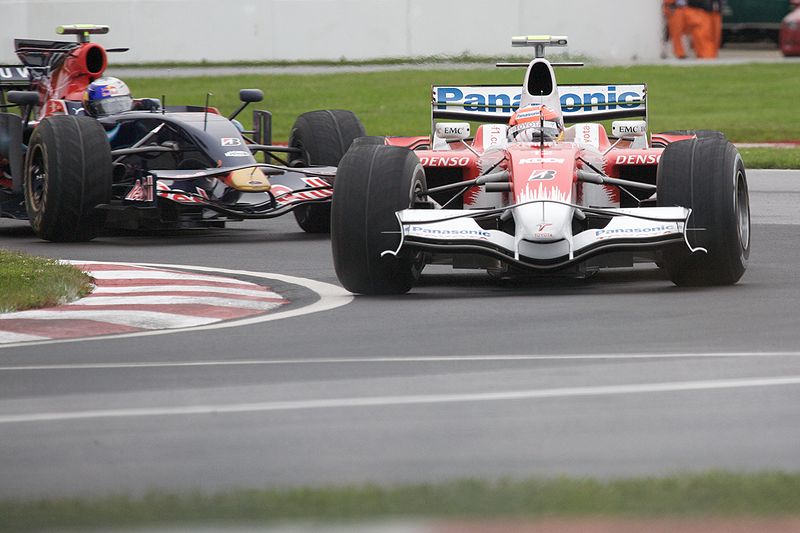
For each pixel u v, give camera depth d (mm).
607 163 34688
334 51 124875
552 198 30188
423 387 20828
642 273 34812
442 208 33156
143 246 42469
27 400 20547
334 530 13297
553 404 19500
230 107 97438
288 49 125062
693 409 19016
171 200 41688
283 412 19297
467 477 15742
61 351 24953
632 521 13438
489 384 20938
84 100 48062
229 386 21234
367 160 31000
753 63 123750
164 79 113562
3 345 25766
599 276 34500
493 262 30656
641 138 37625
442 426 18312
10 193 46750
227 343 25453
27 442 17859
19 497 15203
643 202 35750
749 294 29906
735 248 30094
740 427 17969
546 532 13102
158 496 14742
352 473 16047
